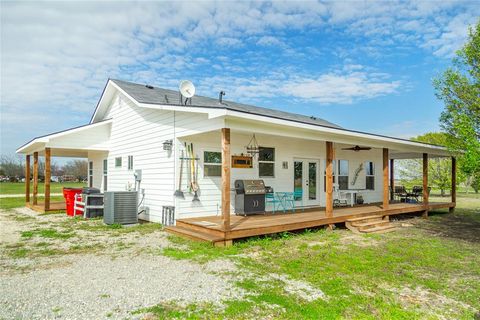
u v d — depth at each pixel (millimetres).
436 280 4793
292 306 3637
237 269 5059
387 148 10984
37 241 7156
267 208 10523
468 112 8578
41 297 3850
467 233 8859
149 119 10234
